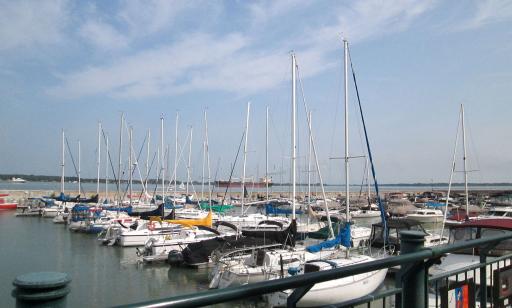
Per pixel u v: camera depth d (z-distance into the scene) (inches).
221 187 2984.7
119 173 2014.0
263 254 704.4
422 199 2837.1
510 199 2348.7
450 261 501.0
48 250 1114.7
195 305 89.9
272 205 1638.8
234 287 98.1
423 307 148.8
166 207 1873.8
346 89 956.6
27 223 1740.9
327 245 749.3
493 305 199.0
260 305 538.6
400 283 148.5
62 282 81.6
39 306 79.0
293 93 1089.4
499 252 440.1
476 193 2952.8
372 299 138.9
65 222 1691.7
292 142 1068.5
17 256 1035.9
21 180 6678.2
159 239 981.2
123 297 697.0
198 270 872.3
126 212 1676.9
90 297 695.7
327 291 524.7
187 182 2118.6
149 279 810.8
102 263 951.0
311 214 1355.8
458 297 182.7
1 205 2276.1
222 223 1106.1
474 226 529.7
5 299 669.3
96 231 1411.2
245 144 1636.3
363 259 670.5
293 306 117.6
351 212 1849.2
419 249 145.9
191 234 1059.3
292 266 675.4
